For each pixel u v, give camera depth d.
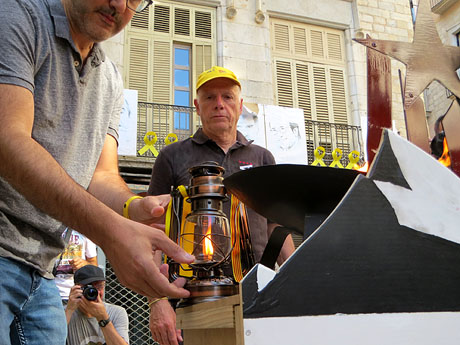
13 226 1.21
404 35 12.92
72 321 3.58
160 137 10.73
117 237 0.87
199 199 1.17
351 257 0.77
